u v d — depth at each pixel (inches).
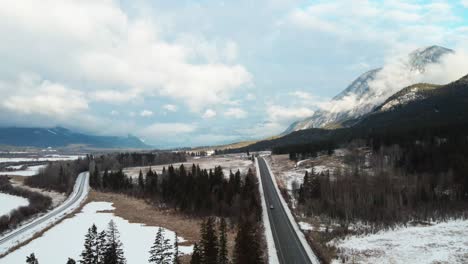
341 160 7249.0
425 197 4478.3
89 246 2222.0
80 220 4229.8
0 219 4293.8
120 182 6569.9
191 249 2957.7
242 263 2175.2
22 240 3489.2
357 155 7027.6
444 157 5575.8
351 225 3791.8
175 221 4074.8
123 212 4640.8
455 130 6963.6
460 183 4685.0
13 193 6752.0
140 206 5014.8
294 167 7559.1
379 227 3663.9
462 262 2475.4
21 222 4414.4
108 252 2231.8
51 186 7386.8
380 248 2874.0
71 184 7298.2
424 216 3993.6
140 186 6181.1
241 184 5241.1
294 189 5383.9
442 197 4534.9
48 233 3673.7
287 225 3678.6
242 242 2223.2
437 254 2657.5
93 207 5054.1
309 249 2876.5
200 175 5502.0
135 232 3582.7
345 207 4136.3
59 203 5674.2
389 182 5059.1
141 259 2743.6
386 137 7342.5
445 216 3959.2
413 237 3186.5
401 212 4089.6
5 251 3144.7
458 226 3516.2
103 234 2330.2
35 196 6107.3
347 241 3144.7
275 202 4825.3
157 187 5782.5
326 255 2684.5
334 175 5821.9
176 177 5605.3
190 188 4904.0
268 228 3555.6
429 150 5949.8
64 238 3462.1
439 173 5113.2
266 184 6112.2
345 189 4650.6
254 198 4338.1
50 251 3063.5
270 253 2755.9
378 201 4325.8
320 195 4685.0
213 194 4589.1
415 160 5816.9
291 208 4490.7
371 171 6107.3
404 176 5433.1
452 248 2783.0
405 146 6574.8
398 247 2883.9
